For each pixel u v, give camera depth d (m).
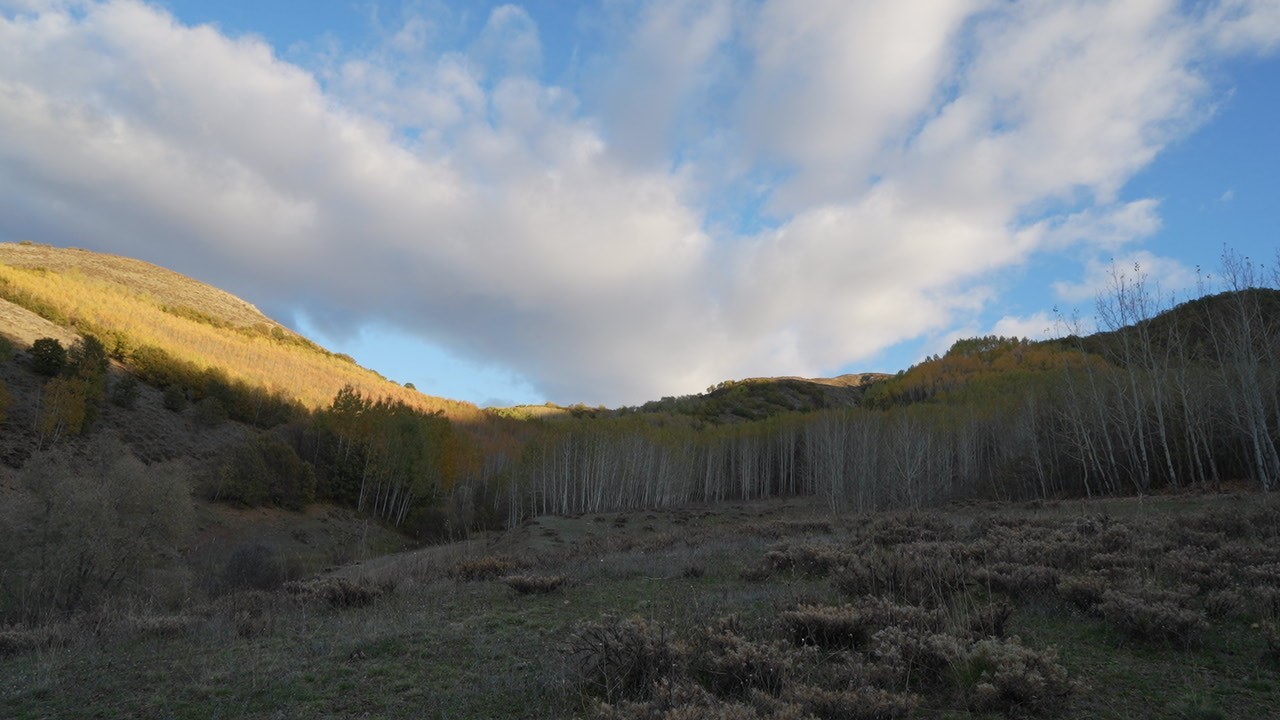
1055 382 53.91
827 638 7.01
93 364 58.19
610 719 4.86
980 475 57.66
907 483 48.66
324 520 54.78
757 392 178.38
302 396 101.50
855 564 9.75
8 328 62.81
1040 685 5.08
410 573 15.93
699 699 5.14
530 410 185.12
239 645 8.94
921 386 120.62
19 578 18.78
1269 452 33.34
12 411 47.94
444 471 70.12
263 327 190.88
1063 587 8.27
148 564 21.78
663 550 18.48
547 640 8.17
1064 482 47.00
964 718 5.10
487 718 5.71
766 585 10.83
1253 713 5.00
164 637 9.92
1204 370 37.84
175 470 23.92
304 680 7.06
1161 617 6.72
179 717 6.11
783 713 4.59
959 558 10.70
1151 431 41.97
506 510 70.12
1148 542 11.22
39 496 20.08
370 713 6.00
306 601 12.57
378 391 141.50
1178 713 5.05
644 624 6.68
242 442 61.31
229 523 46.41
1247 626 7.17
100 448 25.52
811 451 73.44
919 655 6.05
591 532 39.88
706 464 82.62
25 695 6.92
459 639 8.52
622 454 71.25
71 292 93.00
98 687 7.16
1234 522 13.37
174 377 72.25
